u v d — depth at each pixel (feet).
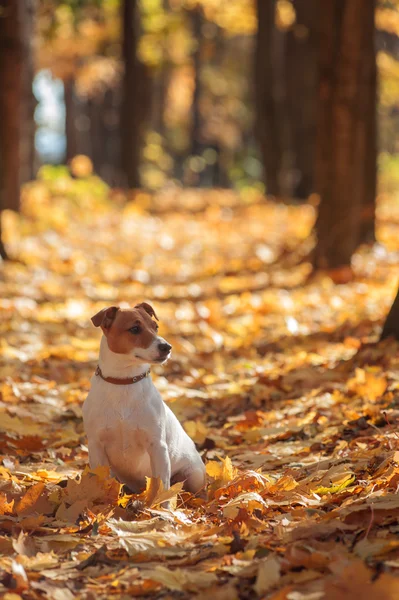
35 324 40.60
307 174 114.32
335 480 18.67
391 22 92.68
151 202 112.98
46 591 13.47
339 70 51.62
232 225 89.45
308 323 40.86
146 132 150.30
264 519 16.69
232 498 18.56
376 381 26.07
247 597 13.09
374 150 62.54
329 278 50.24
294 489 18.35
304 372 29.96
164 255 69.21
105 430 18.34
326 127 53.31
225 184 206.80
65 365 33.27
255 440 24.11
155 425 18.31
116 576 14.08
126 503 18.04
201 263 65.36
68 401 28.68
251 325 40.86
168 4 143.74
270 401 28.50
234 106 194.80
